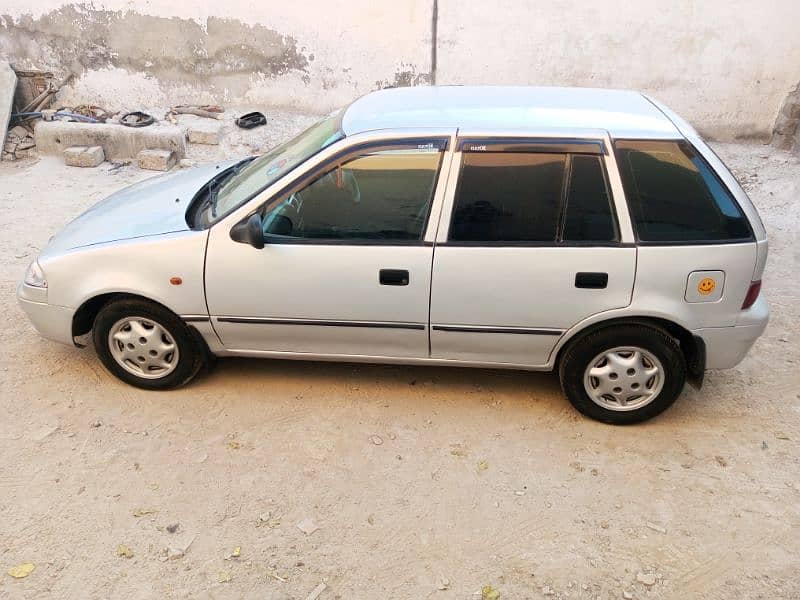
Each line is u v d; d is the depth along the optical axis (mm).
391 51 8484
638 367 3943
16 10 8484
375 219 3830
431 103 4246
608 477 3730
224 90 8828
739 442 4008
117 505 3480
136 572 3125
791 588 3100
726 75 8281
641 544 3322
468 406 4266
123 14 8461
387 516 3457
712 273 3701
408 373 4566
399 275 3799
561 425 4125
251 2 8359
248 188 4129
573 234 3736
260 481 3658
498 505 3535
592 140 3711
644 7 8047
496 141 3740
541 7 8125
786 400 4375
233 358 4672
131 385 4336
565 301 3775
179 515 3436
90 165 8117
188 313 4012
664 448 3957
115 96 8836
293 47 8578
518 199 3750
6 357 4613
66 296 4070
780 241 6586
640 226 3703
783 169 7980
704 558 3252
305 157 3928
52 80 8789
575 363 3953
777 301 5547
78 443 3883
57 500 3496
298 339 4082
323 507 3504
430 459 3836
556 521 3445
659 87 8430
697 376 3973
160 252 3924
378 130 3838
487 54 8422
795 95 8203
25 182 7680
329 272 3834
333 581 3100
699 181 3719
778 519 3473
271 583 3086
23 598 2980
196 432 3996
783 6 7891
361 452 3877
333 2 8289
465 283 3781
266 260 3861
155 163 8086
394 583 3098
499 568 3182
